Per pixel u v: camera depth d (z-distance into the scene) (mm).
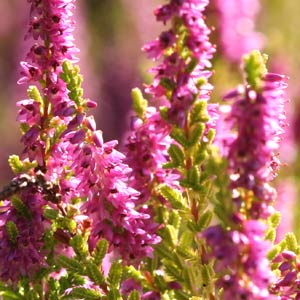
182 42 306
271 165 314
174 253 323
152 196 326
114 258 334
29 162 328
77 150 315
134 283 329
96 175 316
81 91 318
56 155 324
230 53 515
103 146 316
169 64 305
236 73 515
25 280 325
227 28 520
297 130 529
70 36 323
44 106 324
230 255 278
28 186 321
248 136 280
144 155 319
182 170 317
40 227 323
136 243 319
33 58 323
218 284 283
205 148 314
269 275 277
